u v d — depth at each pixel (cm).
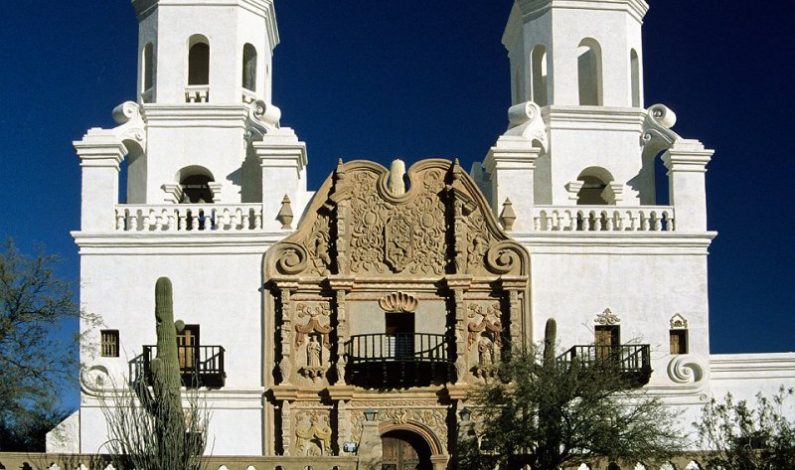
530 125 4969
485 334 4647
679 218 4759
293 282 4594
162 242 4625
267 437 4506
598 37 5138
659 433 3878
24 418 4172
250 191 4988
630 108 5075
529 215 4734
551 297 4666
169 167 4988
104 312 4581
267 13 5256
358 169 4706
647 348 4528
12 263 4284
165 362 3700
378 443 4069
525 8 5225
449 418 4569
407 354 4591
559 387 3878
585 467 3981
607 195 5081
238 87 5078
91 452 4456
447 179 4728
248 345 4581
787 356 4709
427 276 4656
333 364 4581
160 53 5075
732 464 3738
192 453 3612
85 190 4666
